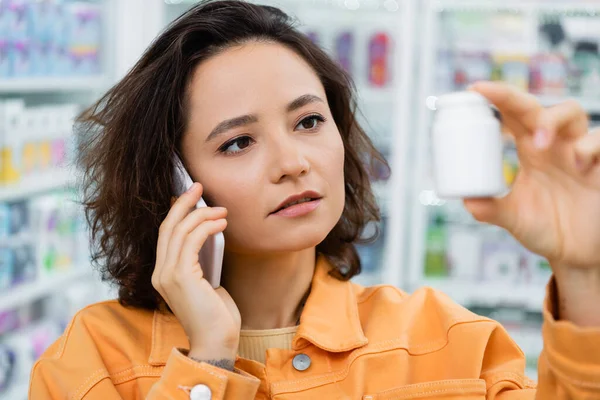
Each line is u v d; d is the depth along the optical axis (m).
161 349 1.21
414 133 3.63
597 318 0.84
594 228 0.81
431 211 3.79
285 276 1.22
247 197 1.11
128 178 1.26
